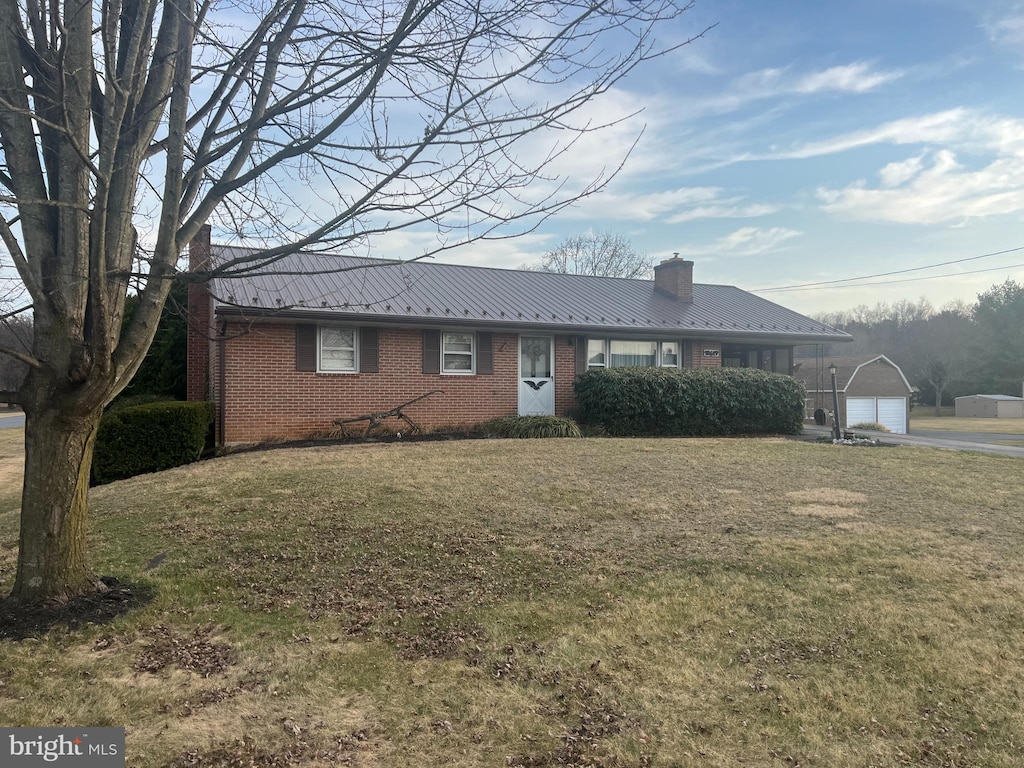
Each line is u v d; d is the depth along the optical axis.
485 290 16.83
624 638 4.26
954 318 57.19
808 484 8.99
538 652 4.07
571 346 16.41
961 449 14.19
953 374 53.41
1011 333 52.28
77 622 4.24
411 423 14.29
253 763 2.95
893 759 3.06
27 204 3.69
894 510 7.54
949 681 3.75
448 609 4.68
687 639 4.25
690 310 18.72
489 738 3.19
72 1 4.14
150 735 3.15
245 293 12.78
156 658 3.91
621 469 9.77
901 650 4.11
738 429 16.08
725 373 16.00
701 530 6.59
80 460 4.56
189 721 3.28
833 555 5.82
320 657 3.99
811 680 3.76
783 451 12.20
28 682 3.58
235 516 6.70
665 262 20.06
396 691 3.62
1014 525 6.97
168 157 4.38
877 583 5.19
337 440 13.13
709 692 3.63
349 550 5.75
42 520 4.41
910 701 3.55
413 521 6.59
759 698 3.57
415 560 5.57
